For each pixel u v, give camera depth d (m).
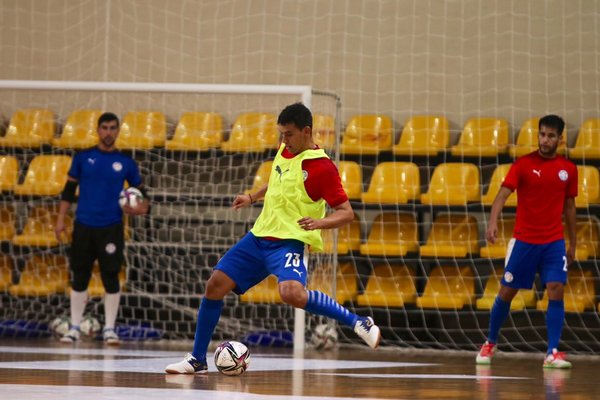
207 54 34.56
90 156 26.33
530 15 32.56
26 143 32.84
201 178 31.81
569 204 20.88
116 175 26.30
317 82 33.81
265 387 13.07
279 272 14.02
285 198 14.20
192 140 32.00
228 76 34.41
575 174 20.61
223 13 34.56
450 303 28.23
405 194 29.58
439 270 29.38
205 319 15.00
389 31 33.50
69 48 35.25
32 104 34.09
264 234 14.28
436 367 19.55
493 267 28.58
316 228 13.51
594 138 30.70
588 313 27.83
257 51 34.28
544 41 32.47
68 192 26.56
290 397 11.50
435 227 29.72
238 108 33.78
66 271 30.94
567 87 32.25
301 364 19.31
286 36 34.16
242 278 14.53
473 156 30.84
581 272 28.52
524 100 32.47
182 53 34.66
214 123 32.62
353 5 33.78
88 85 27.53
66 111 34.12
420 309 28.41
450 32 33.09
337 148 27.70
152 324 29.88
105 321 27.64
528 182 20.41
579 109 32.12
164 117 33.62
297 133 14.13
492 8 32.88
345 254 29.33
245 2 34.47
